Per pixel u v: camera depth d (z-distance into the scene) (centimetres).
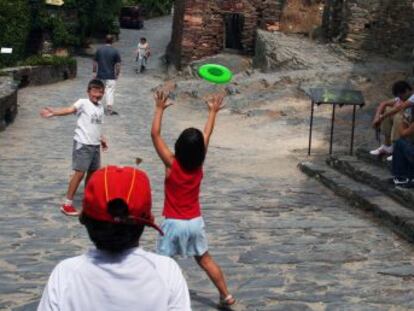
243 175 1234
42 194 1008
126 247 238
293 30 2908
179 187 521
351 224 872
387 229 849
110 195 235
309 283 632
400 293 610
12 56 3138
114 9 4088
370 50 2514
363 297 597
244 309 560
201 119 2039
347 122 1791
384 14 2508
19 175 1147
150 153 1453
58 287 230
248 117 1956
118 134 1691
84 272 232
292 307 568
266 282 631
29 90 2475
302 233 821
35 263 673
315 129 1734
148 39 4978
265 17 2942
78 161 882
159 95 517
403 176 952
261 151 1527
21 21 3162
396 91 1084
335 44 2581
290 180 1192
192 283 627
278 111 1958
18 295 582
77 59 3791
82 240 766
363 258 717
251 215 914
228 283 625
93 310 229
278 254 725
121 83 2930
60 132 1664
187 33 3078
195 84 2464
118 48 4403
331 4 2711
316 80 2184
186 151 517
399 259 718
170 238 523
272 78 2259
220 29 3078
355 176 1108
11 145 1456
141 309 229
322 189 1113
